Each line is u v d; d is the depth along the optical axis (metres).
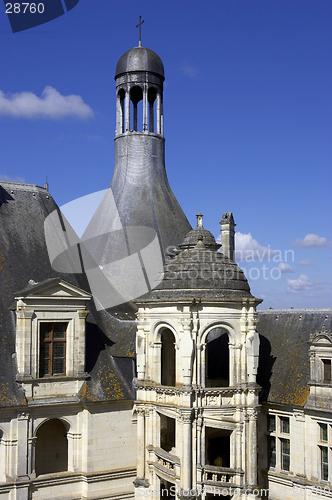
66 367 35.56
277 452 36.06
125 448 36.66
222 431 38.59
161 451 34.06
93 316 40.19
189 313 33.00
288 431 35.91
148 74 51.75
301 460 34.22
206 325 33.25
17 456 32.72
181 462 32.12
